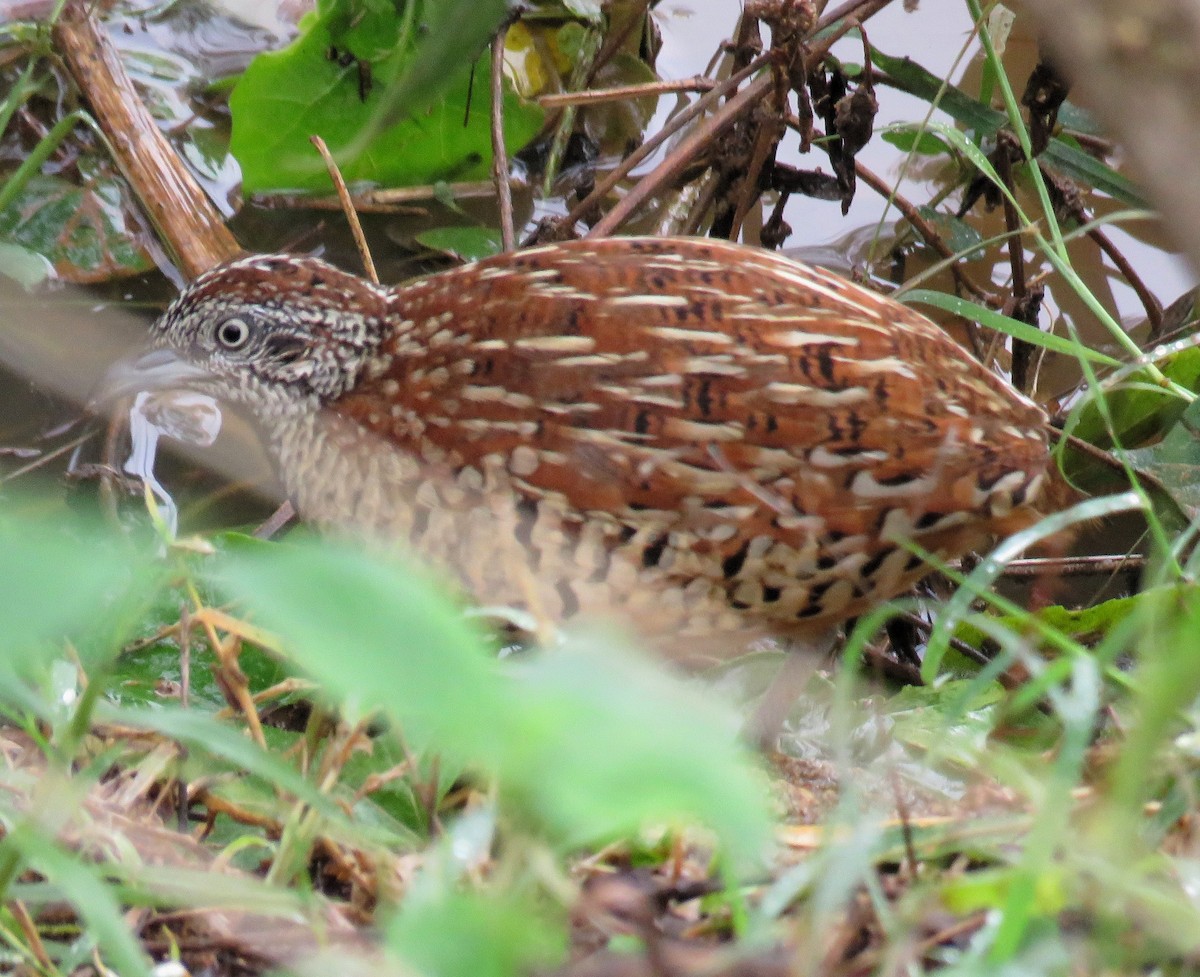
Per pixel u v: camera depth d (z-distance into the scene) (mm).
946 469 5793
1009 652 4512
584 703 1922
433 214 9398
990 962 3496
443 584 6270
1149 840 4332
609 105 10000
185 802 5246
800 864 4227
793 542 5859
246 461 8000
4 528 2254
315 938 4355
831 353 5871
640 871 4711
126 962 3482
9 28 9148
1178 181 2623
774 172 8672
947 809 5309
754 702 7012
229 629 5027
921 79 8758
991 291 9305
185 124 9609
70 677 5242
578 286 6234
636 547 5957
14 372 8156
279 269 6676
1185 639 3324
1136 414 8141
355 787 5465
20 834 3621
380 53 8906
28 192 8797
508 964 2363
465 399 6156
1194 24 2553
